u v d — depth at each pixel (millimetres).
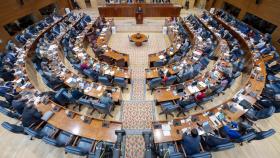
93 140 5898
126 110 8422
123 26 17984
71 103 8211
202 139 5809
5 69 9438
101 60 11406
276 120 7895
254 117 6855
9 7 13289
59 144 5629
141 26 18000
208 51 11422
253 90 7715
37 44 12156
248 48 11164
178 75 9086
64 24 15273
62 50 12500
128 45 14570
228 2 18297
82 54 11109
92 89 8219
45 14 18281
